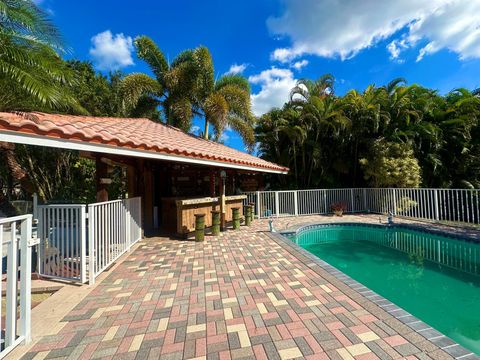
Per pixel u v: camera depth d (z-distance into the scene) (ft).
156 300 12.79
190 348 9.08
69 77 26.91
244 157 36.86
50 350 9.00
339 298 12.62
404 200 39.47
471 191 32.22
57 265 15.31
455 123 43.27
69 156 51.70
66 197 53.16
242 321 10.75
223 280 15.33
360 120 46.50
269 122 53.42
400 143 42.80
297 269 17.02
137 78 38.78
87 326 10.49
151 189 32.65
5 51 22.17
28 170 48.26
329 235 36.09
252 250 21.95
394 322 10.39
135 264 18.39
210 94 43.91
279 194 45.57
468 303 16.14
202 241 25.23
